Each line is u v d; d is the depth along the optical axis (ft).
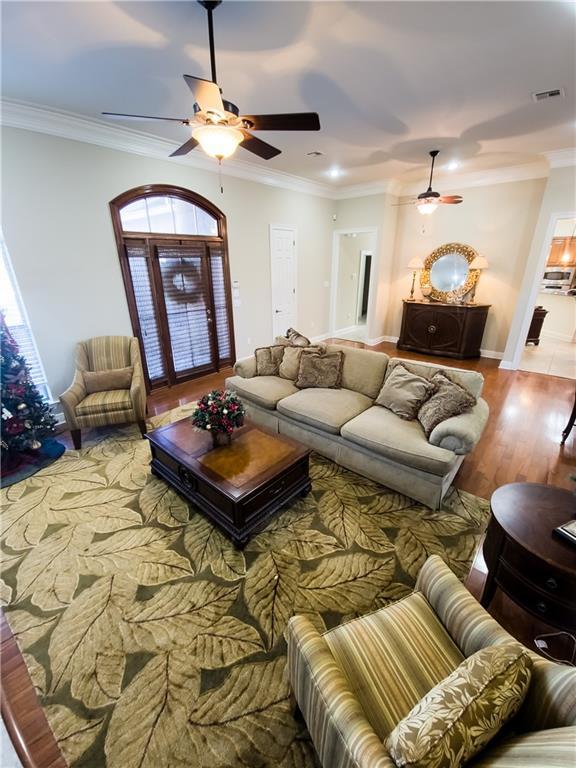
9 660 4.00
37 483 8.73
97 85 8.60
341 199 21.34
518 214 17.25
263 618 5.33
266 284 18.71
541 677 2.76
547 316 24.75
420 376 9.27
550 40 6.77
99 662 4.75
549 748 2.07
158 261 13.75
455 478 8.76
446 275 19.70
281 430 10.50
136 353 11.93
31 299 10.71
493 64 7.64
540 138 12.34
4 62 7.48
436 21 6.24
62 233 10.96
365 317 30.58
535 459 9.57
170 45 6.98
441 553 6.50
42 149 10.16
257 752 3.85
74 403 9.98
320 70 7.89
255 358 12.08
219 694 4.37
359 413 9.34
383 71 7.93
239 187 16.05
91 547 6.73
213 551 6.58
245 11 5.98
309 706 3.17
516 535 4.45
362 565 6.25
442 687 2.45
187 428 8.57
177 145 12.76
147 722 4.11
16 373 9.49
